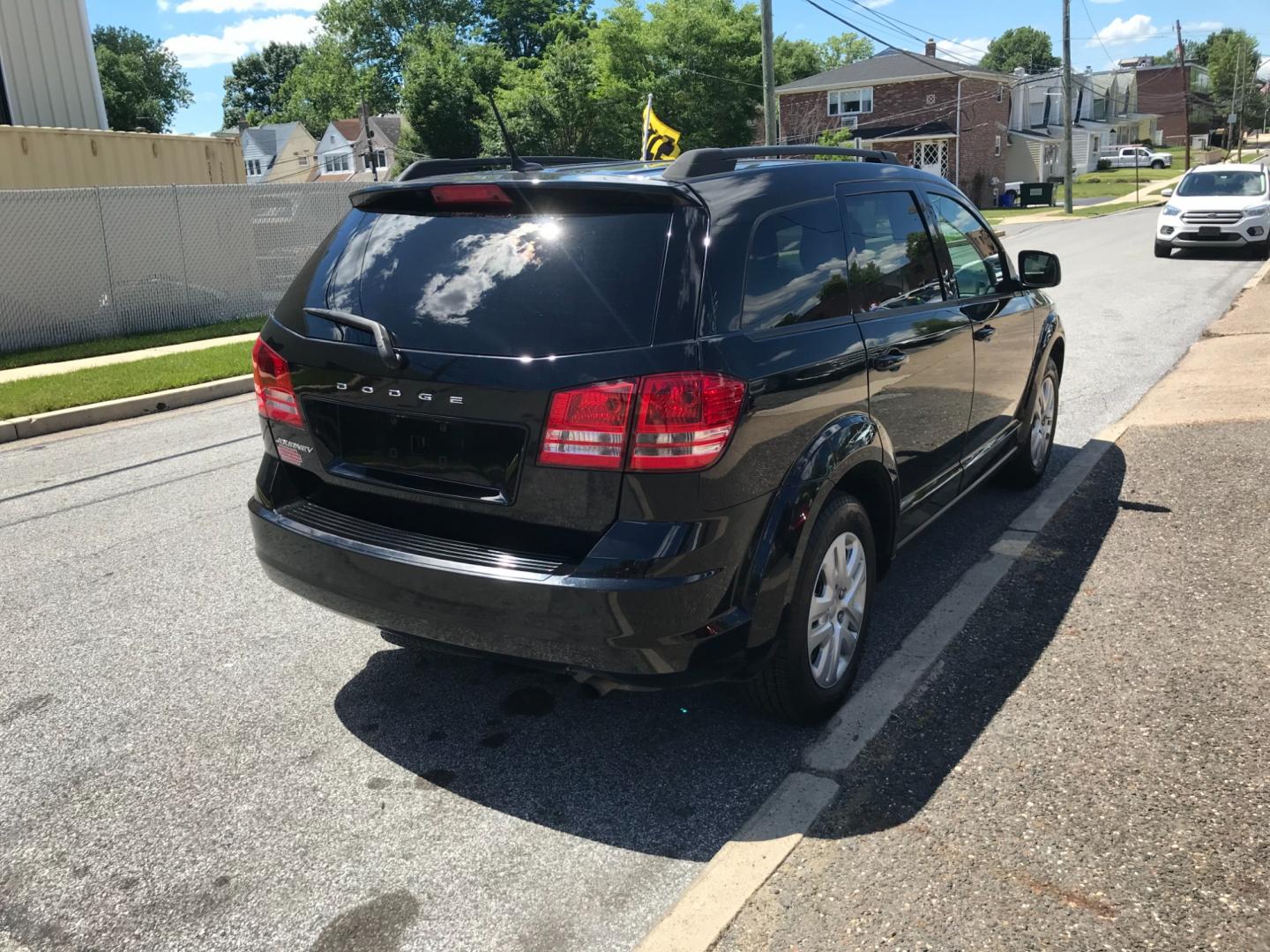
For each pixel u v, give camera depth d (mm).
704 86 44719
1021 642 3922
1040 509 5426
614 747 3355
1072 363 9305
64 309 13773
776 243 3207
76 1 17641
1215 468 5914
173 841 2924
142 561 5262
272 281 16375
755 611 2945
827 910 2506
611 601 2713
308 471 3346
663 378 2691
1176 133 102312
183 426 8836
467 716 3594
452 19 76125
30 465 7484
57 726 3578
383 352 2980
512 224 3037
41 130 14617
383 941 2498
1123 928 2393
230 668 4004
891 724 3387
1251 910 2432
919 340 3922
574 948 2451
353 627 4387
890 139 49750
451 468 2957
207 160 17297
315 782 3203
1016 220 37000
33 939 2539
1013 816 2838
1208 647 3781
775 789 3062
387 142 68062
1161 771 3016
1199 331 10719
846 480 3479
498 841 2877
